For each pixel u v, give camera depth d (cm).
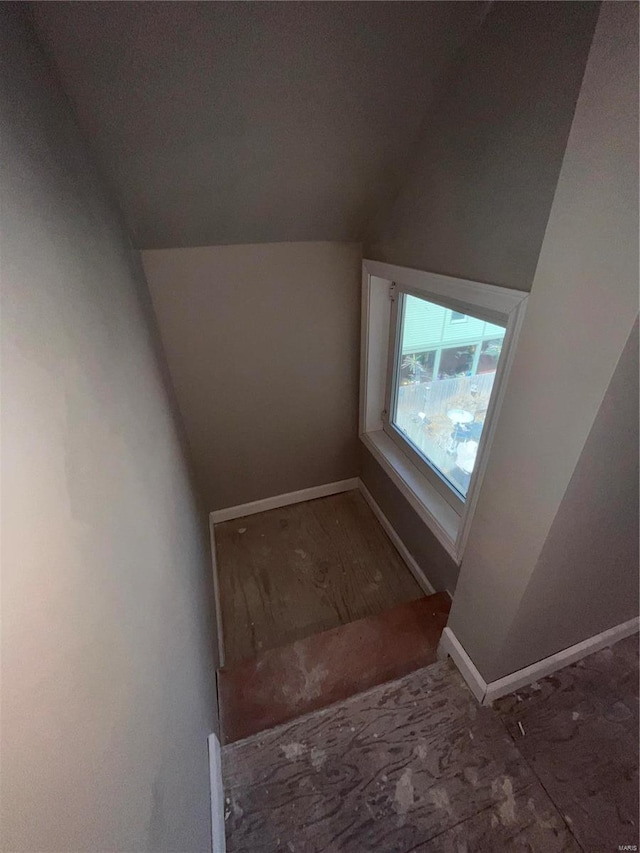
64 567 41
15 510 33
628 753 111
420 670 132
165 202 132
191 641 105
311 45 89
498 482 96
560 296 69
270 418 218
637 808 101
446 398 169
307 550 227
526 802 103
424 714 121
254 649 181
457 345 152
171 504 116
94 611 46
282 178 131
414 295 165
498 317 119
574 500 80
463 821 100
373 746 115
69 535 43
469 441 160
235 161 120
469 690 126
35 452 39
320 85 99
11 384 36
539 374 77
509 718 119
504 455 92
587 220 61
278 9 80
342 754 114
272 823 101
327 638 152
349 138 118
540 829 98
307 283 183
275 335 193
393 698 125
